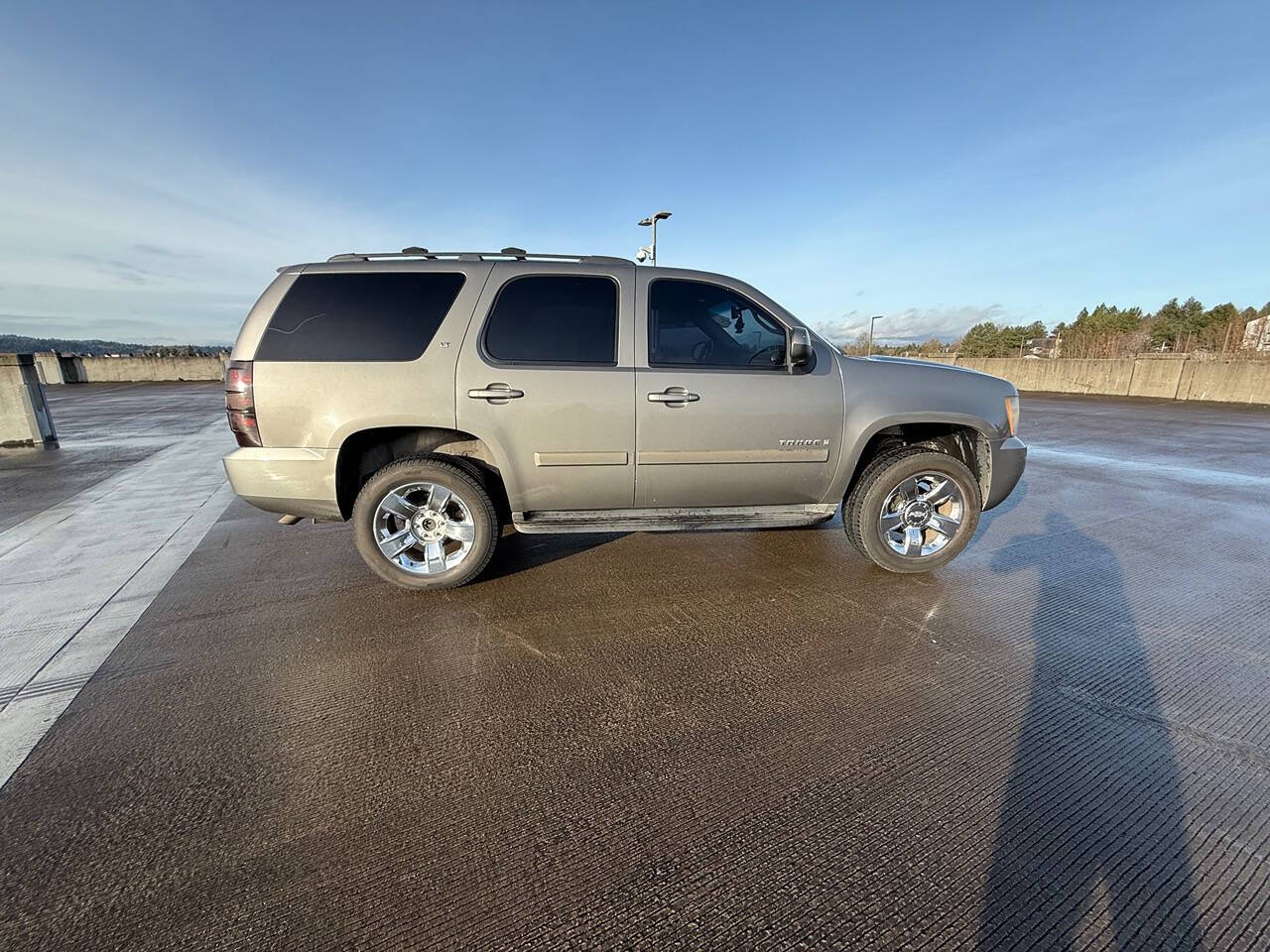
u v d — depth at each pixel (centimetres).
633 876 151
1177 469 694
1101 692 234
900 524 356
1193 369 1714
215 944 133
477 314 311
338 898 145
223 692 235
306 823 168
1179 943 134
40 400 827
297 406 301
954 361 2406
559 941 135
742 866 154
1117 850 158
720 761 195
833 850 159
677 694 233
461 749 201
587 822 169
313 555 395
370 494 315
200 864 154
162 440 905
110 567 372
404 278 313
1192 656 262
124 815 171
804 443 334
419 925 138
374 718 219
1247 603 317
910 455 342
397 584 328
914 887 148
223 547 411
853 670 251
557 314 319
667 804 176
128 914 140
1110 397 1875
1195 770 190
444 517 329
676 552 399
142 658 261
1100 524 467
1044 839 162
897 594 330
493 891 147
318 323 306
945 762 194
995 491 362
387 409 302
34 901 143
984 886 148
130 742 204
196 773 189
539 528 332
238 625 294
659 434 320
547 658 261
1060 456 785
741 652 267
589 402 312
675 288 334
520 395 308
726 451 328
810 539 427
